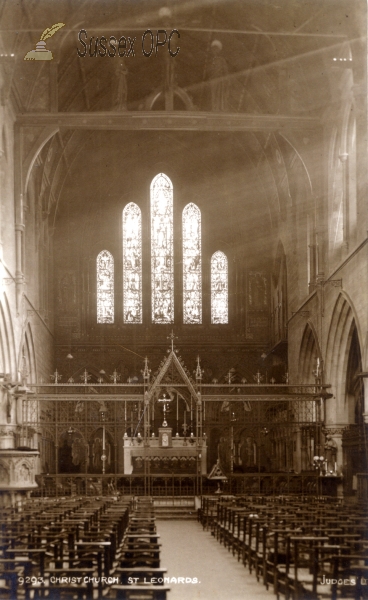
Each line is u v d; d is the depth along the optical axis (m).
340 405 42.47
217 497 34.38
